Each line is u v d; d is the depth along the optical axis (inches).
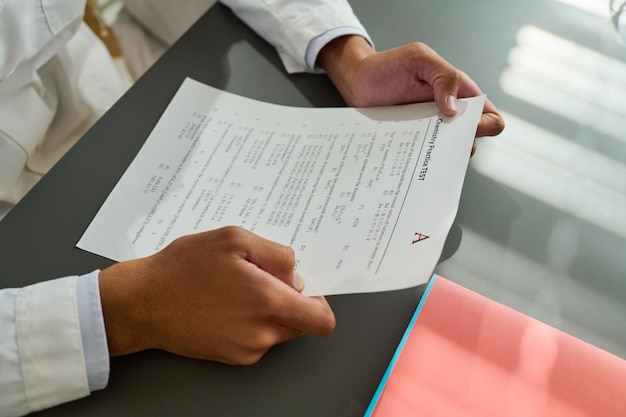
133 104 25.8
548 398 16.5
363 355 18.1
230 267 18.0
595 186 22.4
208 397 17.4
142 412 17.3
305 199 21.1
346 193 20.9
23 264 20.5
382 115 24.0
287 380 17.7
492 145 23.9
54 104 36.9
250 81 27.0
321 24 27.0
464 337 17.9
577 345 17.6
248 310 17.6
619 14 29.1
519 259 20.2
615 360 17.2
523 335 17.9
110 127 24.9
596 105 25.3
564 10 29.5
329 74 27.1
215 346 17.8
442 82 23.0
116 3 55.6
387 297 19.4
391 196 20.3
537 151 23.6
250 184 22.1
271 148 23.5
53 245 20.9
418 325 18.2
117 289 18.4
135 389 17.7
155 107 25.7
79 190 22.6
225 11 30.3
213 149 23.6
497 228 21.1
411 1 30.6
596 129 24.4
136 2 52.4
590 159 23.3
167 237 20.7
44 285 18.5
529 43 28.0
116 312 18.2
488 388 16.7
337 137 23.4
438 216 19.1
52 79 37.1
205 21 29.8
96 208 22.0
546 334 17.9
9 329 17.6
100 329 17.9
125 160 23.6
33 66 32.1
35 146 35.2
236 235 18.5
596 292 19.3
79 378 17.4
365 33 27.7
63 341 17.6
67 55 38.5
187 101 25.7
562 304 19.0
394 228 19.2
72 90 38.3
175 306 18.1
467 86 24.0
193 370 18.1
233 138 24.1
